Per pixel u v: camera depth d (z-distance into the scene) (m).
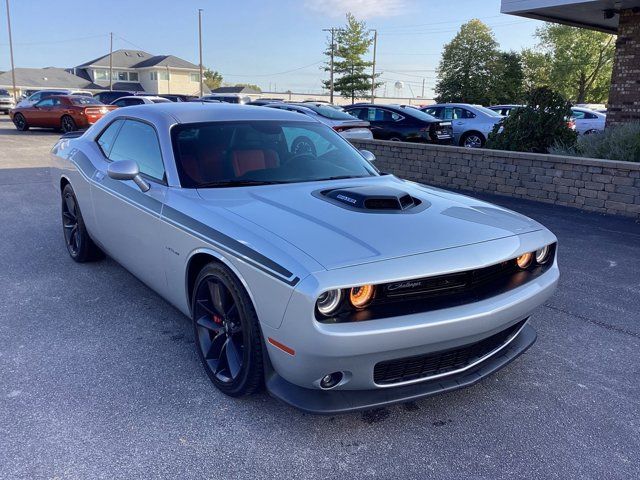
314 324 2.28
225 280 2.75
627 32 12.24
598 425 2.79
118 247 4.09
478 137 16.28
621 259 5.62
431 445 2.60
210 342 3.10
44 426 2.67
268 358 2.63
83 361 3.31
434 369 2.68
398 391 2.61
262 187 3.38
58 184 5.24
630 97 12.36
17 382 3.05
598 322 4.07
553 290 3.07
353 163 4.05
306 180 3.61
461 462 2.49
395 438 2.65
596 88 52.69
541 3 12.45
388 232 2.66
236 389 2.84
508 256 2.71
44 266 5.04
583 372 3.33
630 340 3.78
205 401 2.92
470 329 2.54
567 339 3.78
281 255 2.43
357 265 2.35
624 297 4.57
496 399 3.02
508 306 2.66
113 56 72.00
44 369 3.20
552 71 52.78
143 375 3.16
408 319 2.40
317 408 2.48
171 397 2.94
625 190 7.52
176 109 3.99
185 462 2.44
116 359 3.34
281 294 2.37
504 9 13.22
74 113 20.17
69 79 67.75
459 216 3.03
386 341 2.36
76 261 5.13
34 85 64.00
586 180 7.91
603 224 7.13
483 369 2.86
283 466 2.43
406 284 2.43
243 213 2.90
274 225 2.71
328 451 2.54
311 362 2.35
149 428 2.67
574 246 6.08
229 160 3.58
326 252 2.42
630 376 3.29
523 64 59.88
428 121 15.07
